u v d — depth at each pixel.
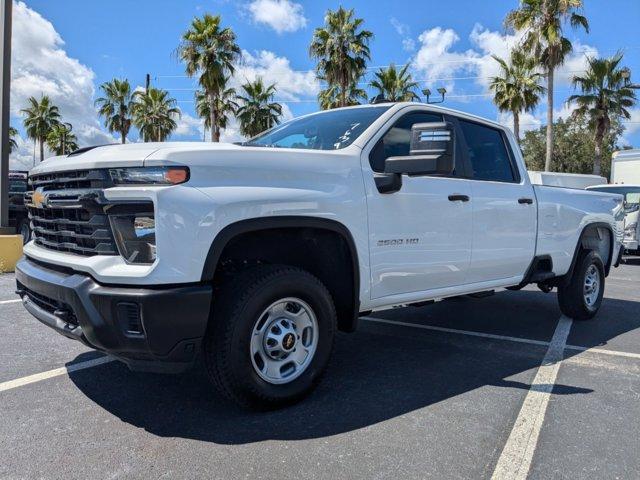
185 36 30.25
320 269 3.85
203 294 2.98
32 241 4.05
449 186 4.45
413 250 4.14
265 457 2.86
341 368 4.38
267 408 3.40
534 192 5.46
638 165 17.95
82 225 3.24
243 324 3.17
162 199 2.91
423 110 4.52
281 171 3.37
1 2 9.59
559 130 46.78
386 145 4.12
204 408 3.49
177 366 3.07
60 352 4.62
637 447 3.07
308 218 3.44
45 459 2.82
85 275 3.12
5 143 9.60
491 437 3.15
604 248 6.82
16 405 3.52
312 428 3.21
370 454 2.92
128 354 3.04
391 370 4.34
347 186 3.69
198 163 3.04
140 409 3.47
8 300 6.69
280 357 3.44
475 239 4.69
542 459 2.91
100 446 2.97
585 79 32.09
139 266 2.95
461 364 4.54
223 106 35.44
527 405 3.64
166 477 2.66
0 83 9.55
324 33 31.12
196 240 2.97
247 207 3.14
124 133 48.06
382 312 6.64
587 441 3.13
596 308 6.41
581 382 4.12
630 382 4.14
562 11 25.06
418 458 2.88
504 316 6.49
